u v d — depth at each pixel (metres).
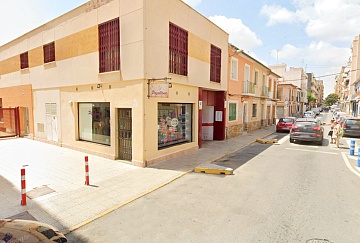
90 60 9.61
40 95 13.09
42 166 8.12
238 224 4.19
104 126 9.59
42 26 12.26
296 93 42.91
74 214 4.65
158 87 7.86
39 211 4.77
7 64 15.98
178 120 10.16
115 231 4.02
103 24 9.01
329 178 6.89
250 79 18.22
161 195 5.61
